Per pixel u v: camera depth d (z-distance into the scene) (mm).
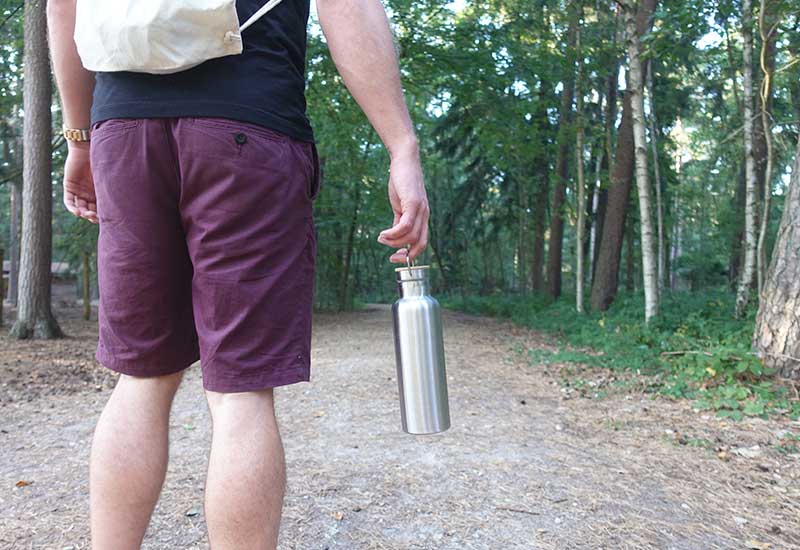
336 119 12836
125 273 1078
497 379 6074
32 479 2791
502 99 11859
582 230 14352
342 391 5066
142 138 1021
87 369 6477
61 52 1200
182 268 1119
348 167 15609
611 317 12234
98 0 1006
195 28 971
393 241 1098
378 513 2375
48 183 9094
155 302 1104
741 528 2342
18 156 11516
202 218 1012
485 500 2549
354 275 20297
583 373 6512
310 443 3439
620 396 5211
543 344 9586
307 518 2305
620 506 2535
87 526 2203
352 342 9336
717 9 8656
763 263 9078
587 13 12391
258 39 1033
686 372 5652
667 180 19000
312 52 10320
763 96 8625
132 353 1128
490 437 3662
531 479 2852
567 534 2227
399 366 1185
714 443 3668
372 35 1074
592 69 12180
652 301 9859
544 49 11305
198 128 992
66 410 4484
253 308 1007
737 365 5105
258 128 1012
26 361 6820
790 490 2814
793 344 5059
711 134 16766
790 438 3744
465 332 11531
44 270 9078
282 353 1032
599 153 15094
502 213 25688
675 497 2676
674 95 16562
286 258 1042
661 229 15172
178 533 2115
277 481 1029
